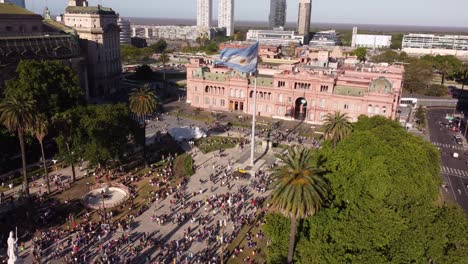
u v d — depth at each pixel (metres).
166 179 103.31
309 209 55.34
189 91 187.38
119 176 105.00
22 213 84.19
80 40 197.38
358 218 59.78
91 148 97.44
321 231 61.12
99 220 83.00
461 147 141.25
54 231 77.38
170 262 69.94
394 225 57.59
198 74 182.50
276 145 132.38
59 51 166.25
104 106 108.00
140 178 104.31
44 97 113.75
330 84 154.88
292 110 165.62
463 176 115.00
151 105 108.56
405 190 64.94
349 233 57.41
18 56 143.75
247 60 105.31
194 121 161.25
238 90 174.88
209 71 188.00
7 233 76.31
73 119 99.19
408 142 80.88
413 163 71.75
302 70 166.50
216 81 178.62
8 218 81.88
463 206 96.00
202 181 103.69
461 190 105.50
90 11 197.75
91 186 97.62
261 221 84.25
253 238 78.00
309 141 138.88
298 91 161.62
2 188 95.31
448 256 56.25
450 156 131.88
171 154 122.94
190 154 122.75
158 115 167.88
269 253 63.81
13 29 168.12
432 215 61.06
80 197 92.44
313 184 56.25
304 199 55.31
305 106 168.62
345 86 154.38
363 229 57.44
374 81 148.75
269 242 75.19
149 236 77.75
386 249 57.06
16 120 83.25
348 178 67.44
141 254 71.81
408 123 160.00
